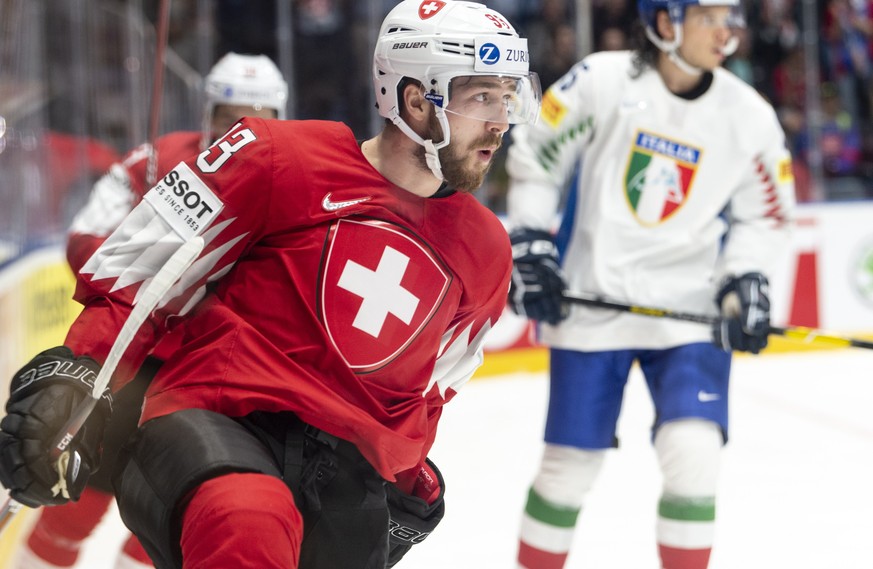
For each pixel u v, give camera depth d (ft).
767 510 37.14
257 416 15.85
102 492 22.67
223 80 30.89
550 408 27.04
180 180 15.84
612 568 31.53
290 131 16.11
